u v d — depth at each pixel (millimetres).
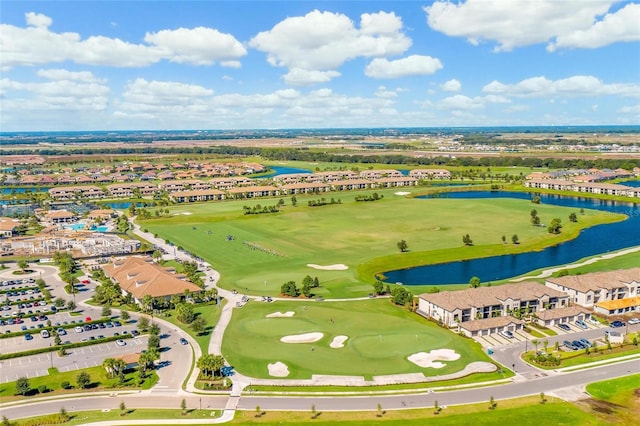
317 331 158375
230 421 111438
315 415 113188
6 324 171125
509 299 169625
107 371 134250
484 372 132125
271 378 130125
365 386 125812
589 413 113000
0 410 117375
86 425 110500
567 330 158750
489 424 108938
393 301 184500
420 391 123375
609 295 181500
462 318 163750
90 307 187625
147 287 188875
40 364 141500
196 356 143625
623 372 132125
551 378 129375
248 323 166000
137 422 111562
